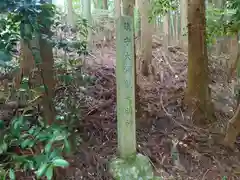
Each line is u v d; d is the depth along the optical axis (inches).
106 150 122.8
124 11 136.6
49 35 100.9
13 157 76.7
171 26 311.7
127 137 106.1
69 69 156.4
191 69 161.0
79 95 148.3
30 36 83.3
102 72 197.0
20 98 100.3
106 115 148.1
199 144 140.2
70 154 104.6
